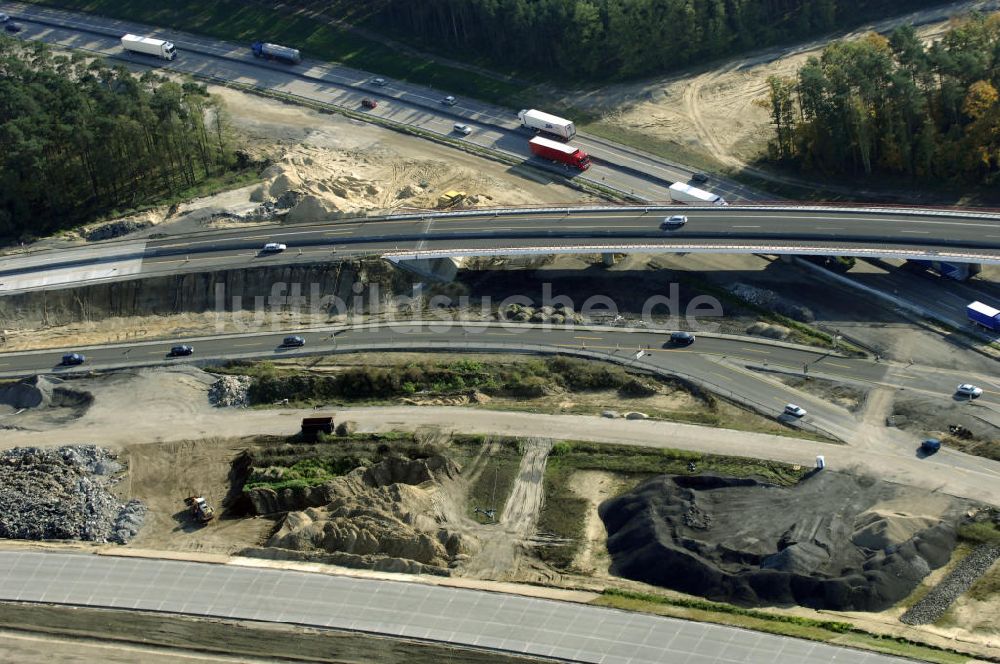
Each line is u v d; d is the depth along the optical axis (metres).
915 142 164.75
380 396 132.00
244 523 114.88
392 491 114.12
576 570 105.19
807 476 112.31
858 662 89.88
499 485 116.25
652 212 153.75
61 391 136.12
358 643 97.12
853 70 164.38
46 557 109.56
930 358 128.88
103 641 99.88
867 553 102.44
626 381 129.75
